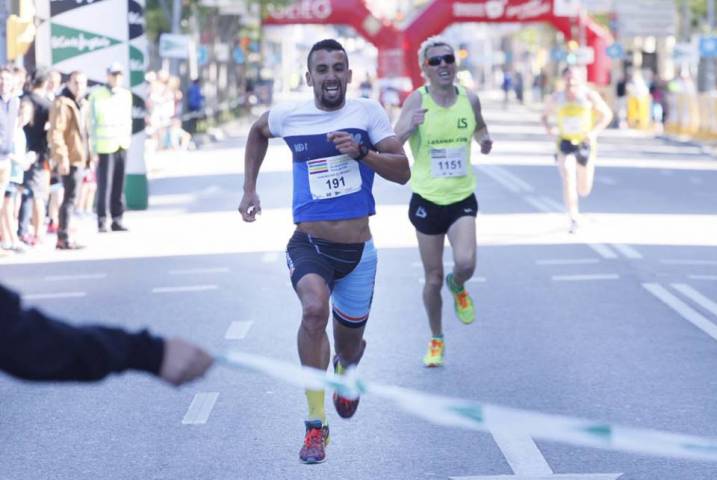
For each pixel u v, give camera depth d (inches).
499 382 847.7
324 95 672.4
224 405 798.5
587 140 1625.2
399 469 657.0
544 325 1051.3
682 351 944.9
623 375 866.8
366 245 686.5
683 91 4724.4
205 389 841.5
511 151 3508.9
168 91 3312.0
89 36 1967.3
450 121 871.1
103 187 1729.8
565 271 1342.3
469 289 1235.9
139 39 2014.0
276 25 6033.5
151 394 828.6
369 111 682.8
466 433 727.1
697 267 1370.6
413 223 887.7
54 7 1957.4
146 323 1064.8
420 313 1111.6
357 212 679.7
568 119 1616.6
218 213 1963.6
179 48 3654.0
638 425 733.3
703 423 739.4
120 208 1745.8
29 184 1572.3
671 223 1776.6
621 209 1966.0
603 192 2257.6
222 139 4224.9
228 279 1310.3
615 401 792.9
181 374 283.9
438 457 679.1
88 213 1961.1
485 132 903.7
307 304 650.2
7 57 1857.8
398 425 747.4
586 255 1459.2
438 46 871.7
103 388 846.5
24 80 1584.6
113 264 1432.1
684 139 3964.1
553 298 1181.1
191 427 746.8
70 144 1536.7
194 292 1230.3
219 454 689.0
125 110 1733.5
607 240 1592.0
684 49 4311.0
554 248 1519.4
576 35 5733.3
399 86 5654.5
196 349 287.0
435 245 889.5
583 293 1208.2
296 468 661.3
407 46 5954.7
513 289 1232.2
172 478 645.3
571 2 5502.0
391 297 1195.3
